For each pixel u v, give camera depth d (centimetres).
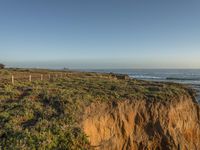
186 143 2392
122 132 2034
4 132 1316
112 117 2022
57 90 2470
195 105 3062
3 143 1203
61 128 1423
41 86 2805
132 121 2170
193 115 2884
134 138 2089
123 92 2581
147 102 2391
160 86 3472
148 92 2755
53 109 1758
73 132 1450
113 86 3048
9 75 4753
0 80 3412
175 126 2416
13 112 1642
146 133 2191
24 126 1441
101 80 3984
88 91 2520
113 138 1919
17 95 2236
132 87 3059
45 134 1322
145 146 2116
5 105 1820
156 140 2191
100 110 1975
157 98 2520
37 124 1438
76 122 1584
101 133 1839
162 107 2419
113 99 2212
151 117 2297
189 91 3584
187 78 15112
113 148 1888
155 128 2248
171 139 2244
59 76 4700
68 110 1730
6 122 1470
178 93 2917
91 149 1450
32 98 2103
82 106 1881
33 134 1291
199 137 2853
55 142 1299
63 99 1983
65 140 1351
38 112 1688
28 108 1755
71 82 3400
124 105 2194
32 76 4538
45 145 1229
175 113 2508
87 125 1700
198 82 12125
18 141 1208
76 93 2327
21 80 3469
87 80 3819
